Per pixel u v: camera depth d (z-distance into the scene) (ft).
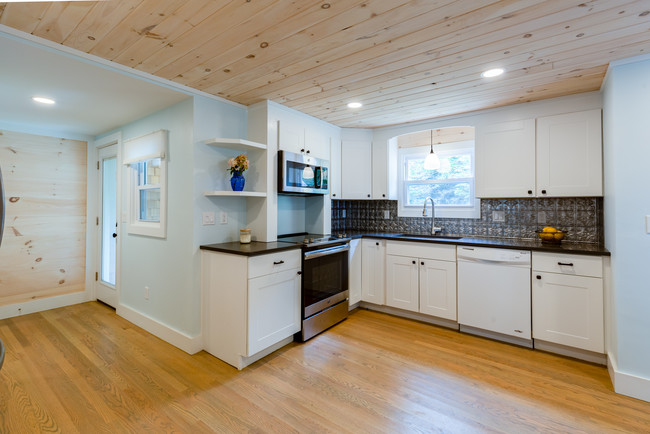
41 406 6.27
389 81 8.04
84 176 12.87
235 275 7.89
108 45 6.21
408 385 7.05
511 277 8.94
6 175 11.06
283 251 8.61
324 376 7.41
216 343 8.37
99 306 12.34
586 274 7.90
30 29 5.63
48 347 8.79
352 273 11.59
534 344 8.83
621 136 6.70
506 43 6.18
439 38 6.00
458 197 12.15
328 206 12.09
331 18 5.35
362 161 12.89
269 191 9.60
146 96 8.49
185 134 8.80
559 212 9.92
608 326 7.56
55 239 12.17
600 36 5.89
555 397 6.61
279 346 8.87
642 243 6.51
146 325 9.99
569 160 8.96
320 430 5.66
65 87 7.85
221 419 5.93
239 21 5.43
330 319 10.35
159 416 6.00
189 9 5.09
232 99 9.39
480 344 9.11
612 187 7.00
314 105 9.97
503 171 9.97
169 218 9.26
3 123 10.87
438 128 11.40
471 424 5.82
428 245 10.44
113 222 12.70
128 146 10.86
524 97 9.18
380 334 9.84
